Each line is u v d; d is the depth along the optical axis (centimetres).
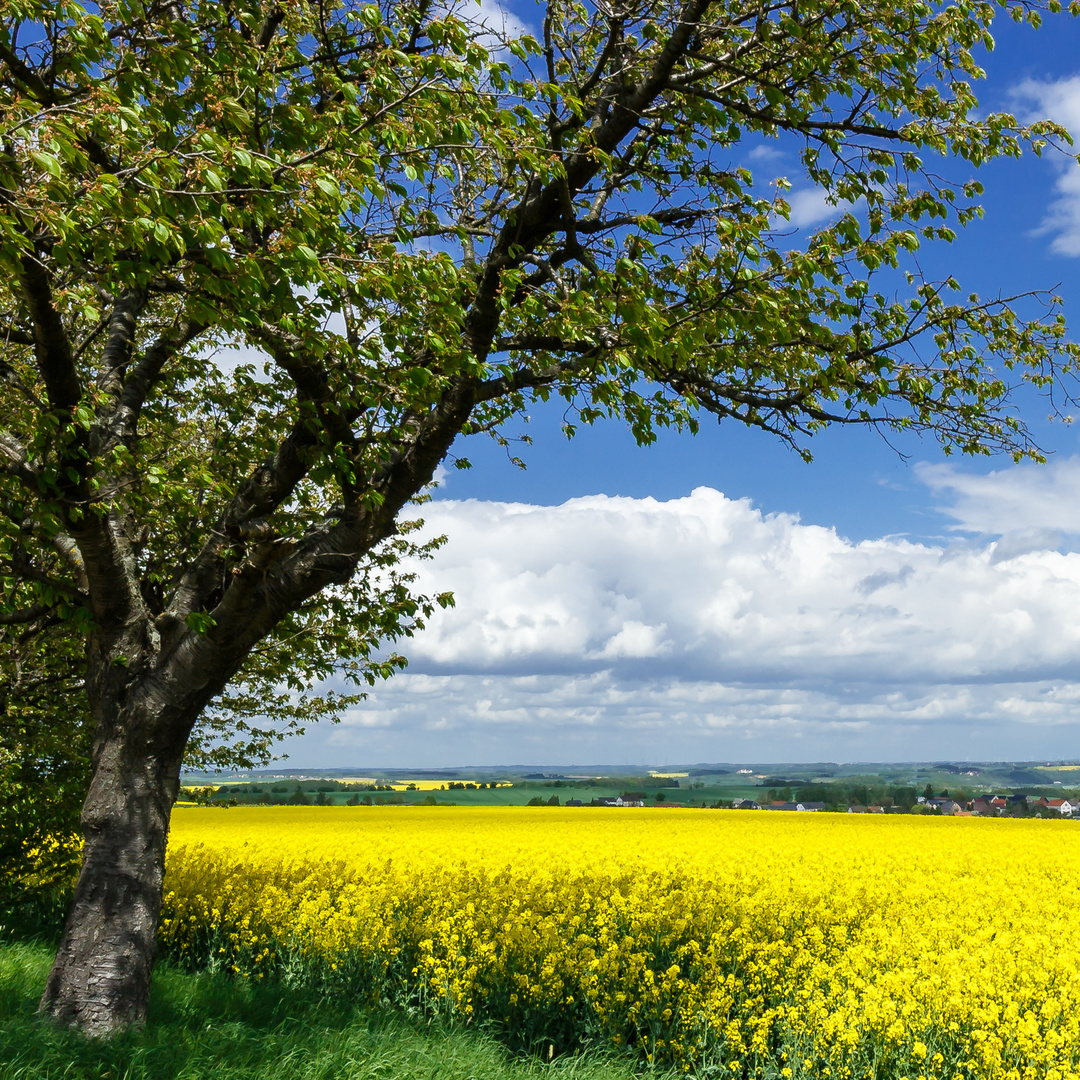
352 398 777
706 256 786
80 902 747
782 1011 766
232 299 595
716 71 823
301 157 605
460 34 607
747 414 930
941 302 870
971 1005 752
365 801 7769
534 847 2203
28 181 526
